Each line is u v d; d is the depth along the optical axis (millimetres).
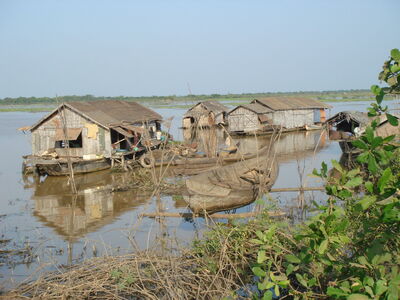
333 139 30016
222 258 8164
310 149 32250
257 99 44656
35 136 26328
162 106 107125
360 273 4797
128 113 30672
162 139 32406
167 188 19656
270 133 42500
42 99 167625
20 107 127938
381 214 4113
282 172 23016
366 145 4062
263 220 9258
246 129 42094
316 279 5324
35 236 13820
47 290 8359
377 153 4051
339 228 4375
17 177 24375
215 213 13289
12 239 13570
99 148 25656
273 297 7719
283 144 35469
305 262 5047
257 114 41469
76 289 8266
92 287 8188
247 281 8102
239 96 170000
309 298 5395
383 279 3982
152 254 9445
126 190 20016
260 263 5914
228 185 14430
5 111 98500
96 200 18562
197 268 8273
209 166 24609
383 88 4531
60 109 25906
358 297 3826
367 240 5000
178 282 7820
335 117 30375
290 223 12359
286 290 7633
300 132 44594
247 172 15383
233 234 9109
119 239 13039
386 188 4008
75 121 25828
